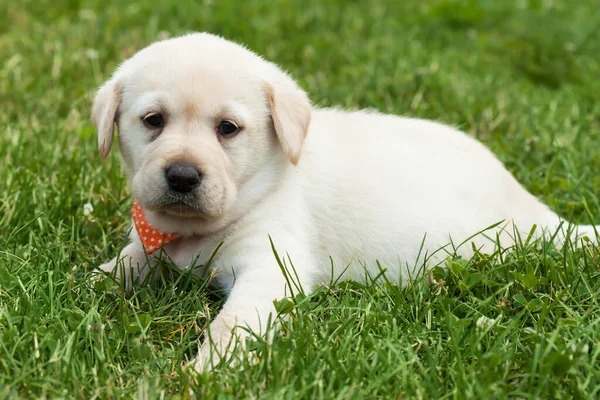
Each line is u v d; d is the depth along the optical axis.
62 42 9.08
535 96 8.36
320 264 5.03
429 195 5.11
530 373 3.79
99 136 4.82
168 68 4.58
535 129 7.39
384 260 5.06
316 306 4.50
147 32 9.48
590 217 5.19
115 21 9.78
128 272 4.98
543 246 4.87
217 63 4.64
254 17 10.26
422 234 5.04
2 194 5.76
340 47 9.40
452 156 5.35
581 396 3.62
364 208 5.01
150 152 4.52
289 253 4.74
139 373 3.90
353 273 5.09
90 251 5.37
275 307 4.24
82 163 6.29
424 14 11.00
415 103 7.86
